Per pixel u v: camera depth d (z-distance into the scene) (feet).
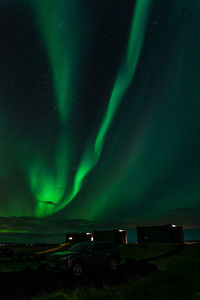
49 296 23.47
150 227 140.67
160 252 99.76
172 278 33.30
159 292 26.32
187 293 25.93
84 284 28.55
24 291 25.29
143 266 38.96
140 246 121.29
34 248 173.58
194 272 45.50
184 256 79.15
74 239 168.04
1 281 29.73
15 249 167.12
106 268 36.01
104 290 26.73
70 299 22.91
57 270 33.06
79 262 33.24
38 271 37.47
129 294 24.99
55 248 159.74
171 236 130.82
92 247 36.24
